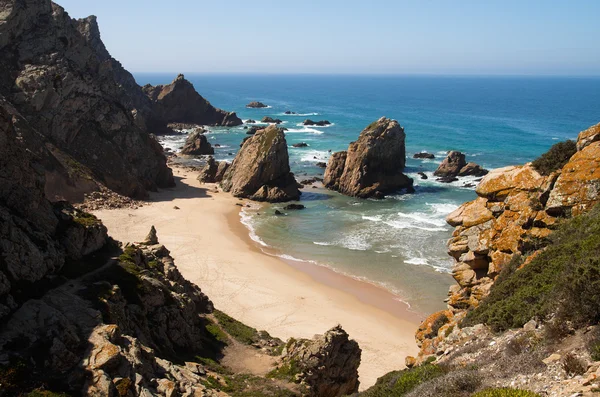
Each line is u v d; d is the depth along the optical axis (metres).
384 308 43.34
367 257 55.06
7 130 26.80
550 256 20.80
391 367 34.22
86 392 17.64
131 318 25.02
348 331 39.16
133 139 81.31
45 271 24.16
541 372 13.05
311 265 52.72
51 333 19.42
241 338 32.72
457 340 20.67
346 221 68.50
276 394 23.66
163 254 36.81
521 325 17.97
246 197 80.19
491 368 14.98
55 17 84.69
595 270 14.91
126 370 19.11
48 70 73.69
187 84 156.00
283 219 69.31
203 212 70.56
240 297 43.81
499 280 23.47
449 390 14.05
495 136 134.12
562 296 15.95
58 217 29.34
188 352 28.09
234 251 55.75
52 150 67.75
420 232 63.59
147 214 67.38
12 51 76.00
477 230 26.31
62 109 73.19
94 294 23.70
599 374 11.24
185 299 31.48
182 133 142.62
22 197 26.58
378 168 84.62
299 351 27.00
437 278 49.50
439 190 85.44
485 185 27.03
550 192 23.84
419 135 137.25
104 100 80.75
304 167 103.81
